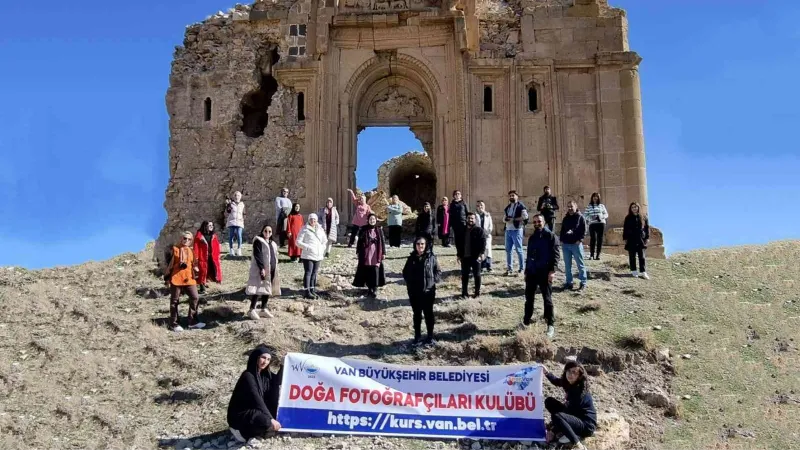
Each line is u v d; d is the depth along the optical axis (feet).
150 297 60.54
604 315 54.24
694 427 40.70
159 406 40.88
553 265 48.93
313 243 57.72
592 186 87.40
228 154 91.30
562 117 88.38
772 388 45.29
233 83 92.73
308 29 91.76
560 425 35.86
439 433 36.81
